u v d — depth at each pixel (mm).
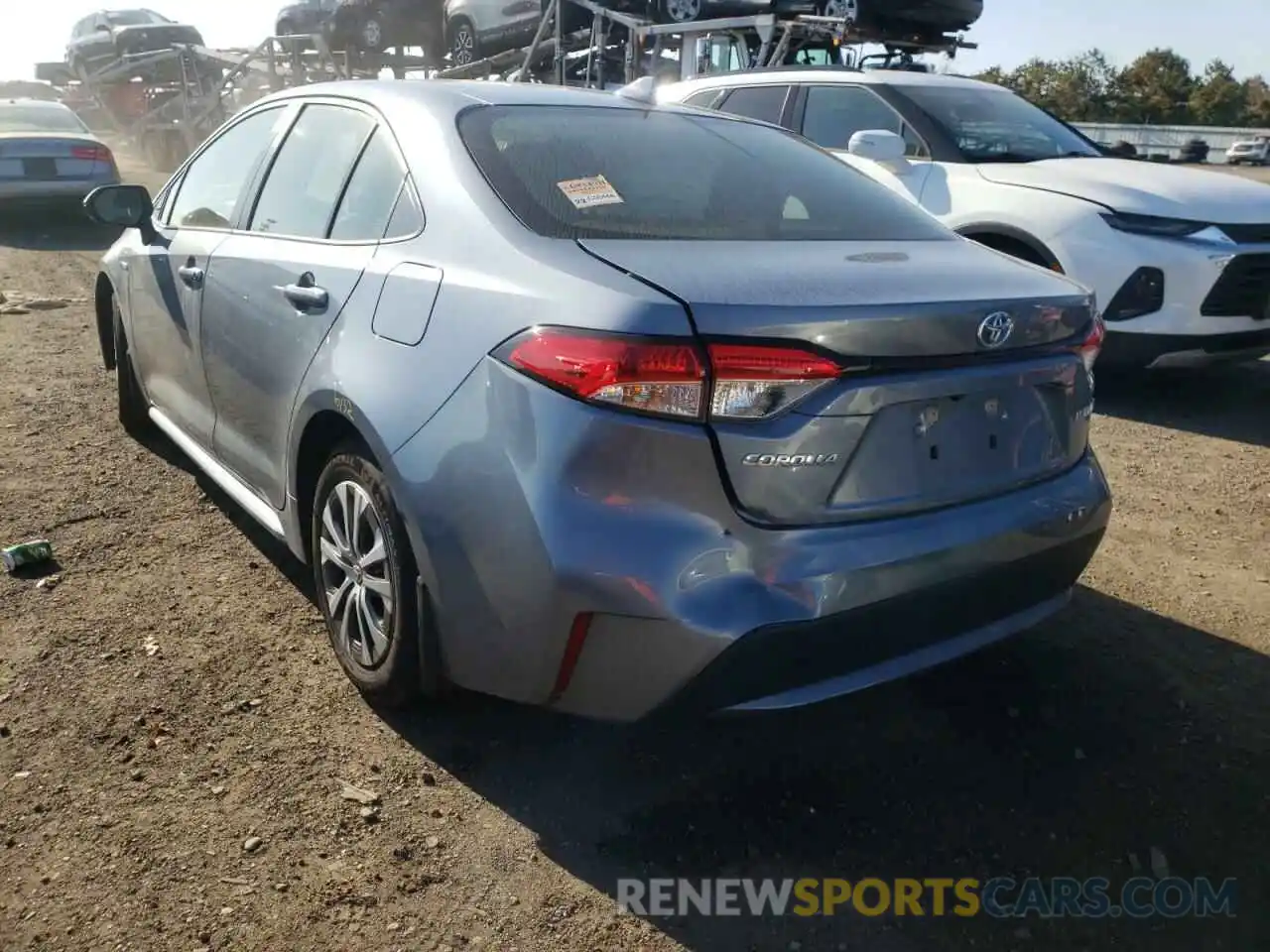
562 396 2242
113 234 12727
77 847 2400
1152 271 5516
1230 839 2547
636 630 2227
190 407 4078
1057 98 71688
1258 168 39156
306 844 2439
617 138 3125
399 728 2889
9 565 3711
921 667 2521
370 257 2895
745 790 2688
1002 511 2578
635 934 2227
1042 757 2846
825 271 2453
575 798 2637
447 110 3029
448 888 2330
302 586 3682
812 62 9688
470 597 2438
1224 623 3580
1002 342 2494
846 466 2307
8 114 12906
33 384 6082
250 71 16766
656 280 2287
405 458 2535
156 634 3328
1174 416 5980
